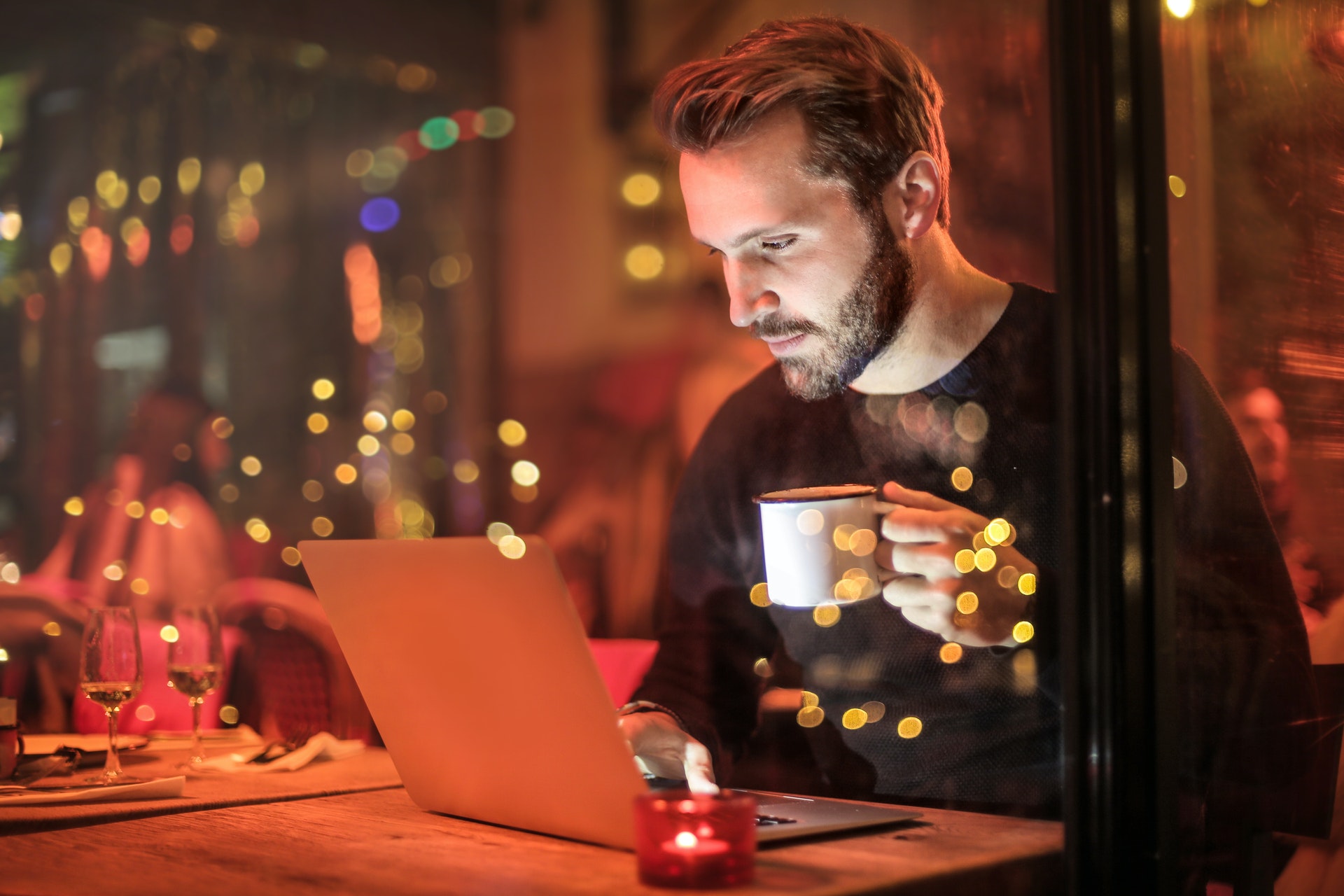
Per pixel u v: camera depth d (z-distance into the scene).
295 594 1.70
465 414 3.57
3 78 3.27
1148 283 0.80
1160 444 0.80
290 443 3.61
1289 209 1.21
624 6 3.16
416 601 0.84
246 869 0.75
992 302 1.26
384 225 3.66
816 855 0.76
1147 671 0.79
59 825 0.91
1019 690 1.17
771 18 2.61
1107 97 0.80
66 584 2.83
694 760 0.97
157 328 3.44
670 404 3.06
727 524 1.43
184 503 3.04
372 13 3.47
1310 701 1.04
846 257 1.21
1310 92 1.21
